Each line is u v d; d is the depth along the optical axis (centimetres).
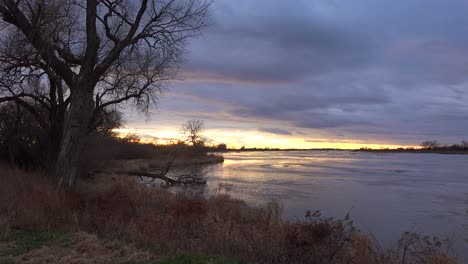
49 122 2667
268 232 1022
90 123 2228
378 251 994
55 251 811
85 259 754
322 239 864
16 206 1151
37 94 2489
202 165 6900
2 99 2217
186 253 727
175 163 6144
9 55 1966
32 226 1039
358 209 2502
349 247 934
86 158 3042
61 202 1287
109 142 3900
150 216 1159
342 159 12888
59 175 1766
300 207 2503
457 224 2062
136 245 865
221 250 843
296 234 862
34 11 1828
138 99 2302
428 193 3369
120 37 2159
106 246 837
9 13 1802
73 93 1862
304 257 814
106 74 2095
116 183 2017
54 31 1800
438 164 9306
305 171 5994
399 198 3044
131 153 5866
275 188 3519
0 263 732
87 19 1881
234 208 1703
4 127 2750
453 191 3528
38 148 2728
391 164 9150
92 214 1179
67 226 1048
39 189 1406
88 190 1692
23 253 801
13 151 2706
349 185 3925
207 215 1311
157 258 744
